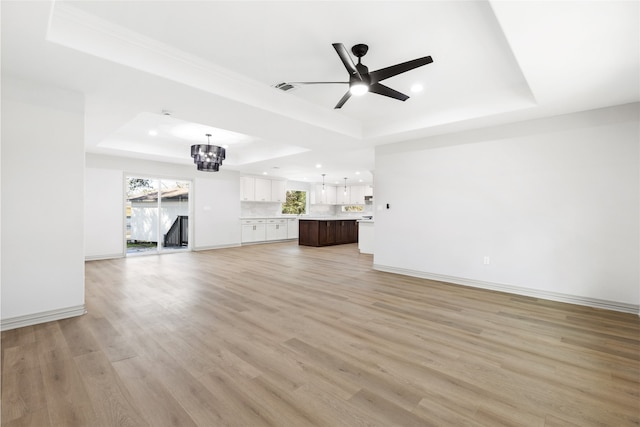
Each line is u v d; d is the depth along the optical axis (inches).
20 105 105.2
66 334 100.1
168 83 109.8
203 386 71.9
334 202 497.0
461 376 77.1
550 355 88.4
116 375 76.1
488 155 160.9
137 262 238.7
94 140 198.2
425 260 185.8
